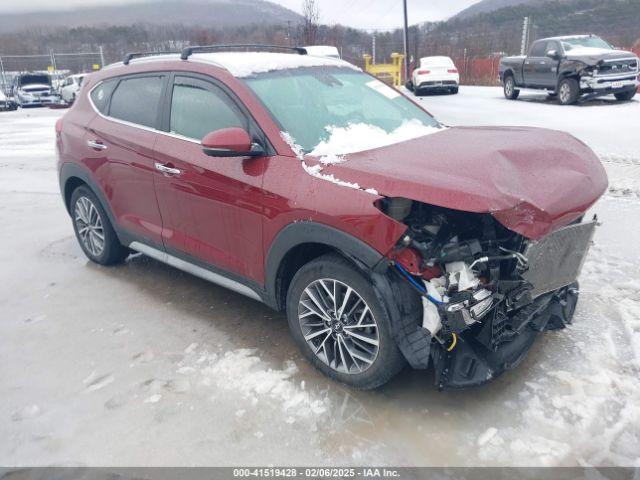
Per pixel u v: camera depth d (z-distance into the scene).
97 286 4.46
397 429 2.63
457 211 2.68
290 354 3.31
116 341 3.57
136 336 3.62
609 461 2.38
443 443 2.53
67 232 5.95
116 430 2.71
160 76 3.84
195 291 4.29
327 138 3.15
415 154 2.86
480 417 2.68
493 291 2.58
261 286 3.24
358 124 3.37
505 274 2.65
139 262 4.98
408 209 2.59
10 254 5.31
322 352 3.01
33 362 3.36
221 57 3.60
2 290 4.46
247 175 3.06
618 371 2.97
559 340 3.29
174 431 2.69
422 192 2.44
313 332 3.05
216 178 3.25
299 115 3.23
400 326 2.60
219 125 3.34
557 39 14.97
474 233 2.66
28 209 6.94
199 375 3.13
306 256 3.11
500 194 2.37
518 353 2.84
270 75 3.45
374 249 2.53
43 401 2.97
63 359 3.38
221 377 3.10
